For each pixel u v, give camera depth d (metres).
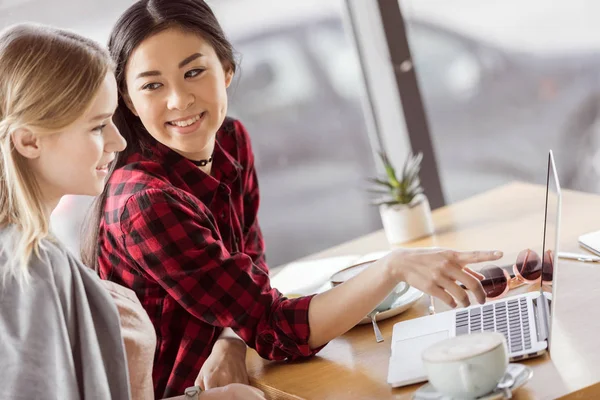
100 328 1.48
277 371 1.65
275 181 3.66
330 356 1.64
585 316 1.48
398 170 3.18
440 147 3.66
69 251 1.49
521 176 3.73
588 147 3.68
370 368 1.51
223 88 1.89
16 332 1.35
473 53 3.60
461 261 1.47
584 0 3.59
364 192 3.72
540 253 1.87
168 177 1.88
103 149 1.54
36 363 1.34
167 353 1.83
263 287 1.72
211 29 1.86
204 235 1.72
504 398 1.20
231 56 1.93
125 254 1.79
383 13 3.06
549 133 3.69
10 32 1.50
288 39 3.54
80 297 1.44
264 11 3.49
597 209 2.12
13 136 1.44
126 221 1.73
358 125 3.69
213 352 1.78
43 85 1.44
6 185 1.45
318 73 3.61
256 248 2.22
